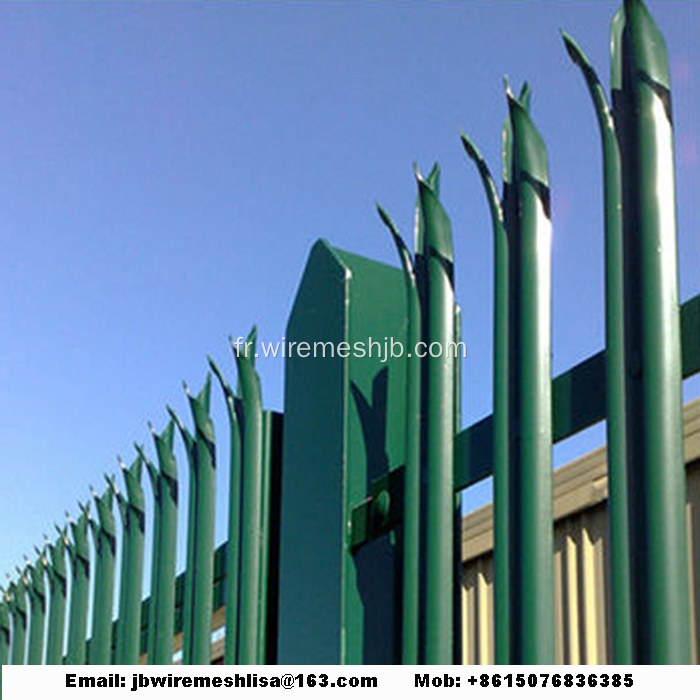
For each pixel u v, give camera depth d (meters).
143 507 4.32
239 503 3.56
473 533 3.77
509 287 2.62
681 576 2.13
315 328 3.32
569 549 3.29
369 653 2.96
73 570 4.86
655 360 2.21
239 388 3.62
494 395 2.59
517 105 2.64
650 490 2.17
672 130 2.33
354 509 3.07
